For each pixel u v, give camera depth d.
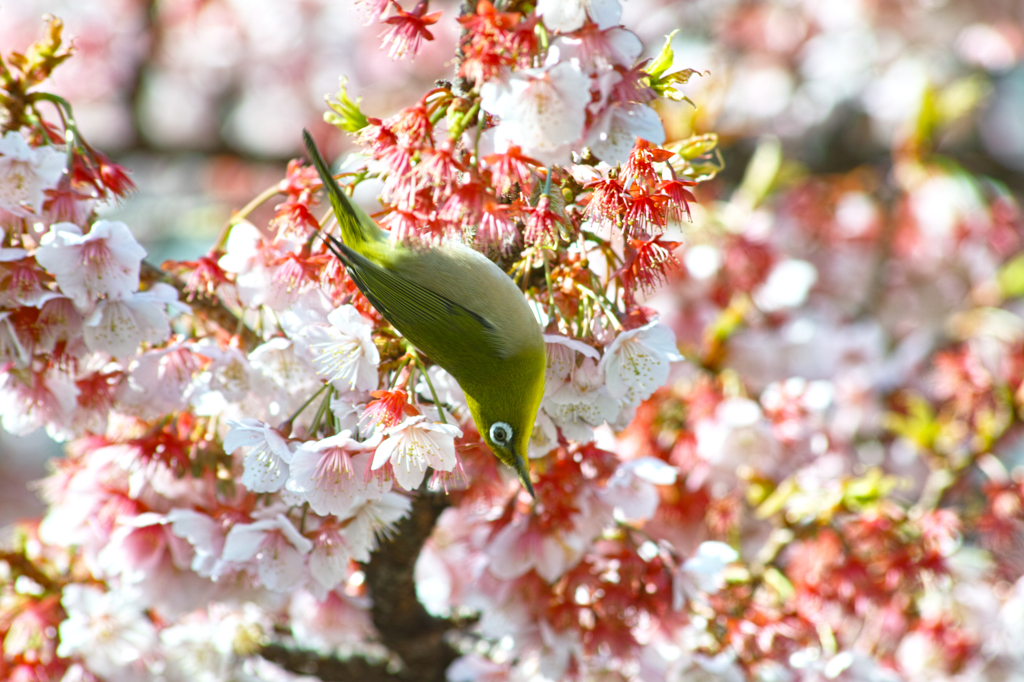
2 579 1.85
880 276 2.60
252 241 1.78
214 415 1.80
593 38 1.71
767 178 2.22
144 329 1.77
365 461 1.75
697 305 2.06
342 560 1.78
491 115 1.73
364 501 1.78
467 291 1.74
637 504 1.80
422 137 1.73
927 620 1.91
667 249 1.75
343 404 1.76
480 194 1.72
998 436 1.97
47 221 1.77
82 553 1.85
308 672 1.90
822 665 1.84
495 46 1.71
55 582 1.86
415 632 1.89
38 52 1.78
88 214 1.78
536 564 1.81
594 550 1.83
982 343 2.18
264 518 1.78
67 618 1.84
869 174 2.70
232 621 1.86
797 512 1.91
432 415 1.77
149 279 1.80
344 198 1.74
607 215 1.73
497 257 1.77
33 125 1.78
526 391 1.75
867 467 2.29
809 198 2.55
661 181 1.73
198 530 1.78
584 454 1.80
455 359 1.75
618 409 1.77
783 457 1.92
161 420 1.81
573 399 1.76
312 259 1.76
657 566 1.82
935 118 2.58
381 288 1.74
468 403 1.76
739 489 1.91
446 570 1.89
